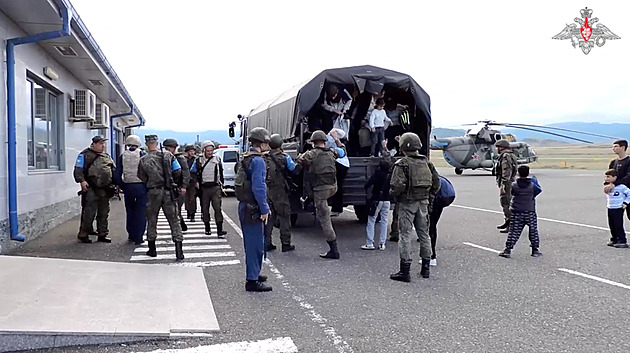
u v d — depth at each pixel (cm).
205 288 608
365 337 452
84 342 430
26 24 874
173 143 816
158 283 618
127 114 2256
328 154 811
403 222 660
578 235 1014
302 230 1108
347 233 1068
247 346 431
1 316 459
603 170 4181
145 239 981
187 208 1273
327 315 516
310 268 738
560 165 5231
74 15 864
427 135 1060
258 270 611
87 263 700
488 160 3431
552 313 518
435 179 685
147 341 441
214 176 1027
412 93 1009
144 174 789
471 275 687
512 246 812
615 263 758
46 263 681
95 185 931
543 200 1736
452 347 427
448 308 538
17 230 846
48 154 1163
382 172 857
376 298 579
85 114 1312
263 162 609
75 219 1265
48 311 482
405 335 457
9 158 828
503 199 1075
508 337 450
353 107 1093
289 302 563
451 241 959
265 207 603
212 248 892
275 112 1212
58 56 1131
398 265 756
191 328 467
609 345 429
